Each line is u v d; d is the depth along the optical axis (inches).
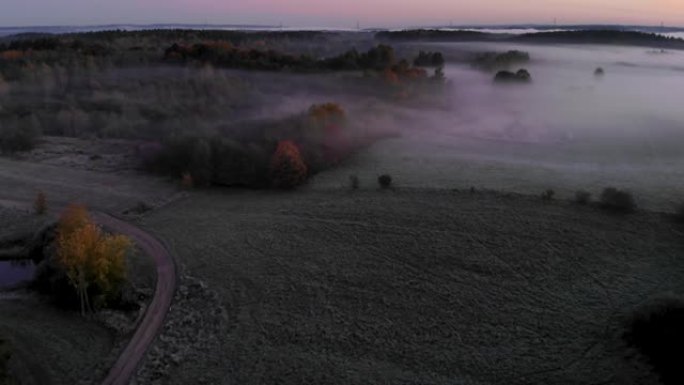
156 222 2586.1
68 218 2150.6
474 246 2220.7
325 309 1883.6
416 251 2207.2
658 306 1715.1
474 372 1582.2
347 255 2204.7
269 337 1744.6
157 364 1621.6
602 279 2009.1
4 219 2581.2
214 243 2340.1
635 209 2461.9
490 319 1812.3
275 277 2071.9
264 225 2493.8
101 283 1859.0
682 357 1546.5
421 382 1542.8
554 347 1672.0
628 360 1600.6
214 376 1577.3
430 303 1900.8
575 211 2463.1
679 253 2149.4
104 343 1710.1
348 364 1621.6
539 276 2036.2
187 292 1994.3
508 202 2571.4
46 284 1989.4
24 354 1606.8
